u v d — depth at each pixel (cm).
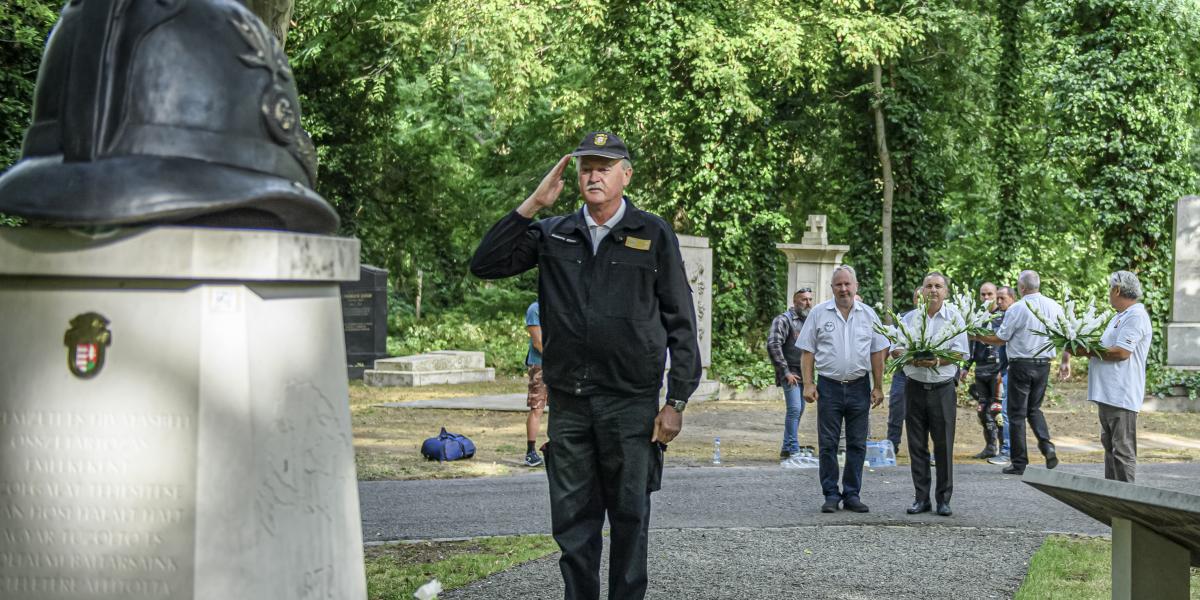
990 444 1315
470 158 3553
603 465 470
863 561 712
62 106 266
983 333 910
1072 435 1578
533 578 634
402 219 3531
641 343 459
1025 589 630
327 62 2961
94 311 258
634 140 2644
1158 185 2575
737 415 1833
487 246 478
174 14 271
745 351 2533
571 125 2669
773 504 949
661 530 816
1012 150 3066
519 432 1517
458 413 1775
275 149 284
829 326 924
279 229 285
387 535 777
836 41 2556
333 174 3234
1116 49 2602
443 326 3256
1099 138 2591
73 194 254
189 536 254
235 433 260
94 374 258
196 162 266
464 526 813
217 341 258
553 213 3184
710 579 653
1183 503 304
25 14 1341
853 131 2994
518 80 2414
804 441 1498
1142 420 1844
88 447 258
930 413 904
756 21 2459
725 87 2417
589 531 475
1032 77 3042
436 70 2630
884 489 1056
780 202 3244
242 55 279
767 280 3200
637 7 2505
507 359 2866
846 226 3347
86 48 266
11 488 261
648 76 2519
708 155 2506
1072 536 810
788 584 643
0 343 263
